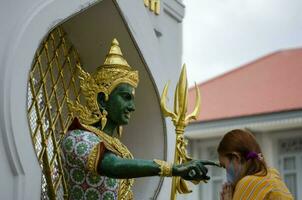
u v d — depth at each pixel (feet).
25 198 13.28
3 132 13.11
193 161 12.81
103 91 14.15
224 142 13.08
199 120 42.70
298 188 42.29
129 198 14.70
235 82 49.65
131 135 18.39
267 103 44.24
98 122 14.20
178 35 20.53
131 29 16.83
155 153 18.11
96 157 12.87
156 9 19.19
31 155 13.53
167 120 18.08
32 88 16.05
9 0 13.65
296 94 44.65
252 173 12.71
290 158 42.68
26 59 13.73
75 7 15.08
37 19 14.10
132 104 14.37
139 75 17.84
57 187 16.22
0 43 13.35
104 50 17.46
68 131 13.96
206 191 44.27
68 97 17.46
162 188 17.98
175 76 19.93
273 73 49.39
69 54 17.57
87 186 13.42
